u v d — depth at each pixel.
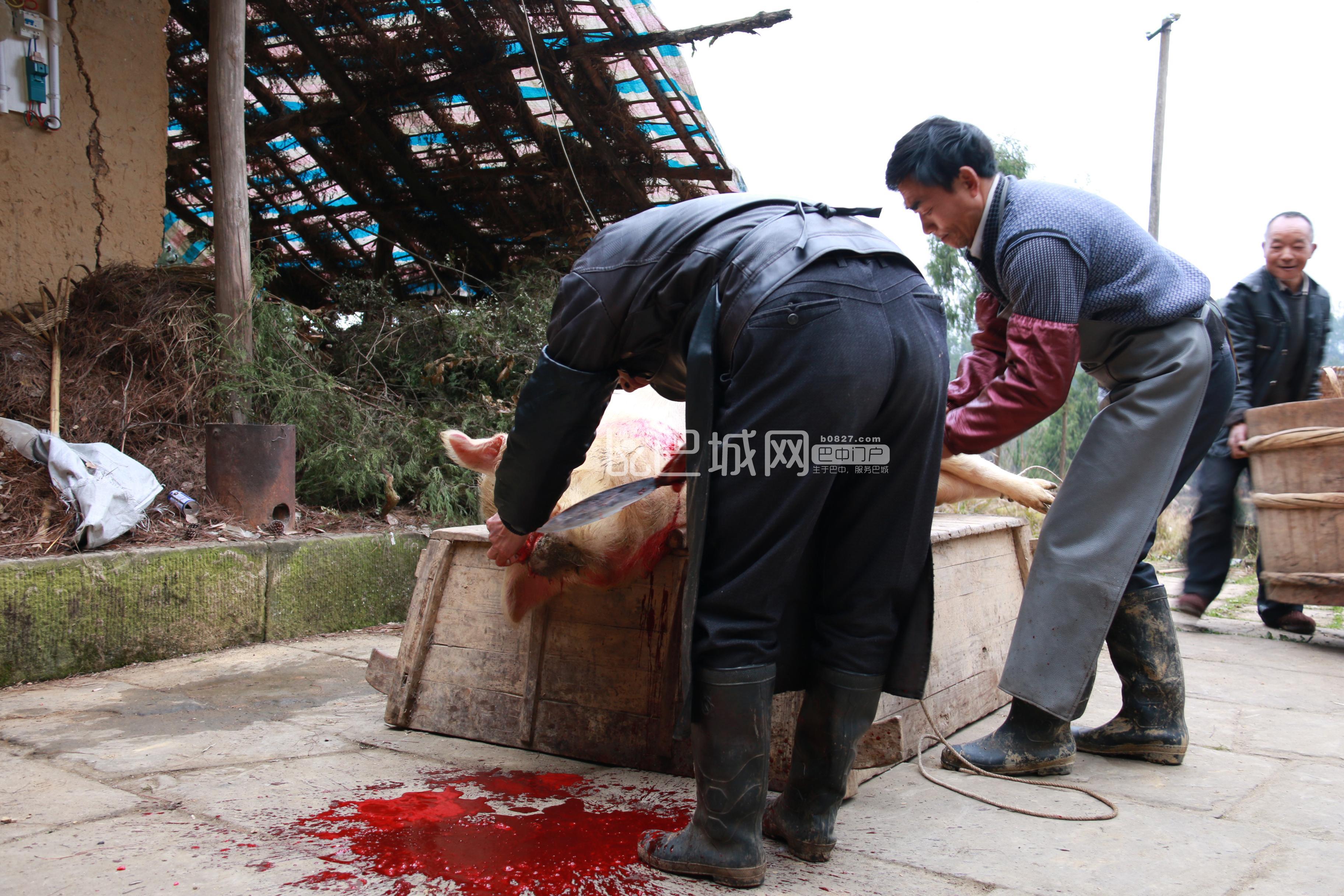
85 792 2.14
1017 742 2.37
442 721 2.64
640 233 1.77
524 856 1.81
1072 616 2.24
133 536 3.80
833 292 1.60
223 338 4.68
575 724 2.44
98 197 5.04
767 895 1.67
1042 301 2.04
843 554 1.75
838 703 1.76
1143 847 1.91
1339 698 3.21
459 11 6.64
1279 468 4.12
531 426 1.82
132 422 4.37
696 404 1.63
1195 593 4.52
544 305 6.63
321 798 2.12
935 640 2.58
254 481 4.24
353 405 5.20
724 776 1.66
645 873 1.75
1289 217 4.25
